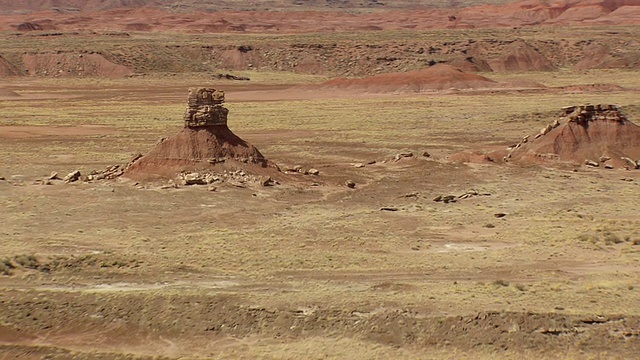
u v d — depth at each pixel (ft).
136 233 456.45
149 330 306.35
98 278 362.12
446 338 286.25
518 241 440.04
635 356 273.75
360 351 281.33
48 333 308.60
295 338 295.48
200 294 325.83
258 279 355.56
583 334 284.82
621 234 451.53
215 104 626.64
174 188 577.43
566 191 616.80
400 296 319.06
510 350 278.87
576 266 382.22
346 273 367.66
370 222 488.44
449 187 627.05
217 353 288.30
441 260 393.29
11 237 440.45
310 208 539.29
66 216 500.74
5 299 327.26
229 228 474.08
